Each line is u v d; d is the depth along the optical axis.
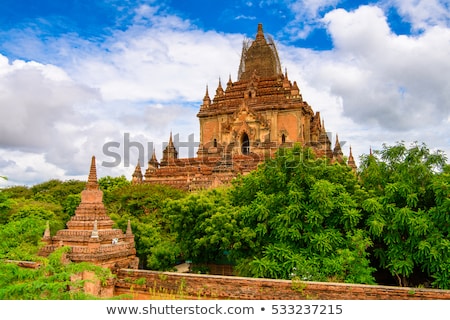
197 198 33.56
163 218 41.81
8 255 22.11
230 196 36.59
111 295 23.67
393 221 26.14
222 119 85.12
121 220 35.41
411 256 25.80
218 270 36.44
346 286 20.48
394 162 31.41
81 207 26.58
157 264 31.64
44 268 16.53
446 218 24.66
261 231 27.89
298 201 27.02
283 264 24.78
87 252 23.78
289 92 81.38
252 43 93.25
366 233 27.00
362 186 33.00
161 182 68.62
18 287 14.33
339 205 26.88
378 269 31.86
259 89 85.19
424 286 28.81
